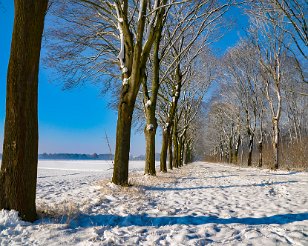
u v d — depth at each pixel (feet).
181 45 60.03
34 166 17.87
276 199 28.02
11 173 16.99
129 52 36.09
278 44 74.38
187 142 151.74
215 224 17.79
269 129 129.90
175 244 14.07
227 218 19.69
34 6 17.46
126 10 35.68
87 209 21.58
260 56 79.10
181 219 19.47
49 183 44.16
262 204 25.27
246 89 112.06
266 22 69.56
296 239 14.25
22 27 17.25
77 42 42.73
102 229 16.56
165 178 47.83
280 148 115.55
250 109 115.65
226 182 45.32
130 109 35.29
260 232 15.78
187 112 103.19
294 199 27.81
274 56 76.69
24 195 17.08
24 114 17.35
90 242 13.85
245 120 131.85
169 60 63.36
